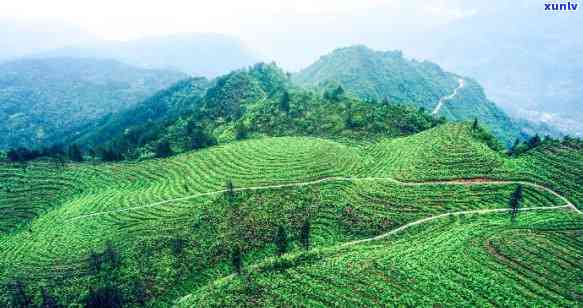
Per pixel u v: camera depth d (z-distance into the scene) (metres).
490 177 79.00
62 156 119.69
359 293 49.97
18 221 91.25
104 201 90.44
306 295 50.50
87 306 60.53
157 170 104.19
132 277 65.50
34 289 64.94
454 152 87.12
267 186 85.06
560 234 60.19
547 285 49.62
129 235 74.88
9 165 109.88
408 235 66.31
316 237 70.81
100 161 116.94
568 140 88.88
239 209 77.38
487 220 66.56
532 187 75.19
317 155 94.94
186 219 76.81
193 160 104.94
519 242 57.62
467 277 51.03
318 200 78.94
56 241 76.12
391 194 77.69
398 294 48.97
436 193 76.56
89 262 68.62
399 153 95.19
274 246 69.88
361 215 73.25
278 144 105.38
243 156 100.44
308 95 143.12
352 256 57.88
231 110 152.62
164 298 62.75
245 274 56.69
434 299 47.75
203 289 57.12
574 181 75.12
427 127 115.31
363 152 102.75
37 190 100.88
